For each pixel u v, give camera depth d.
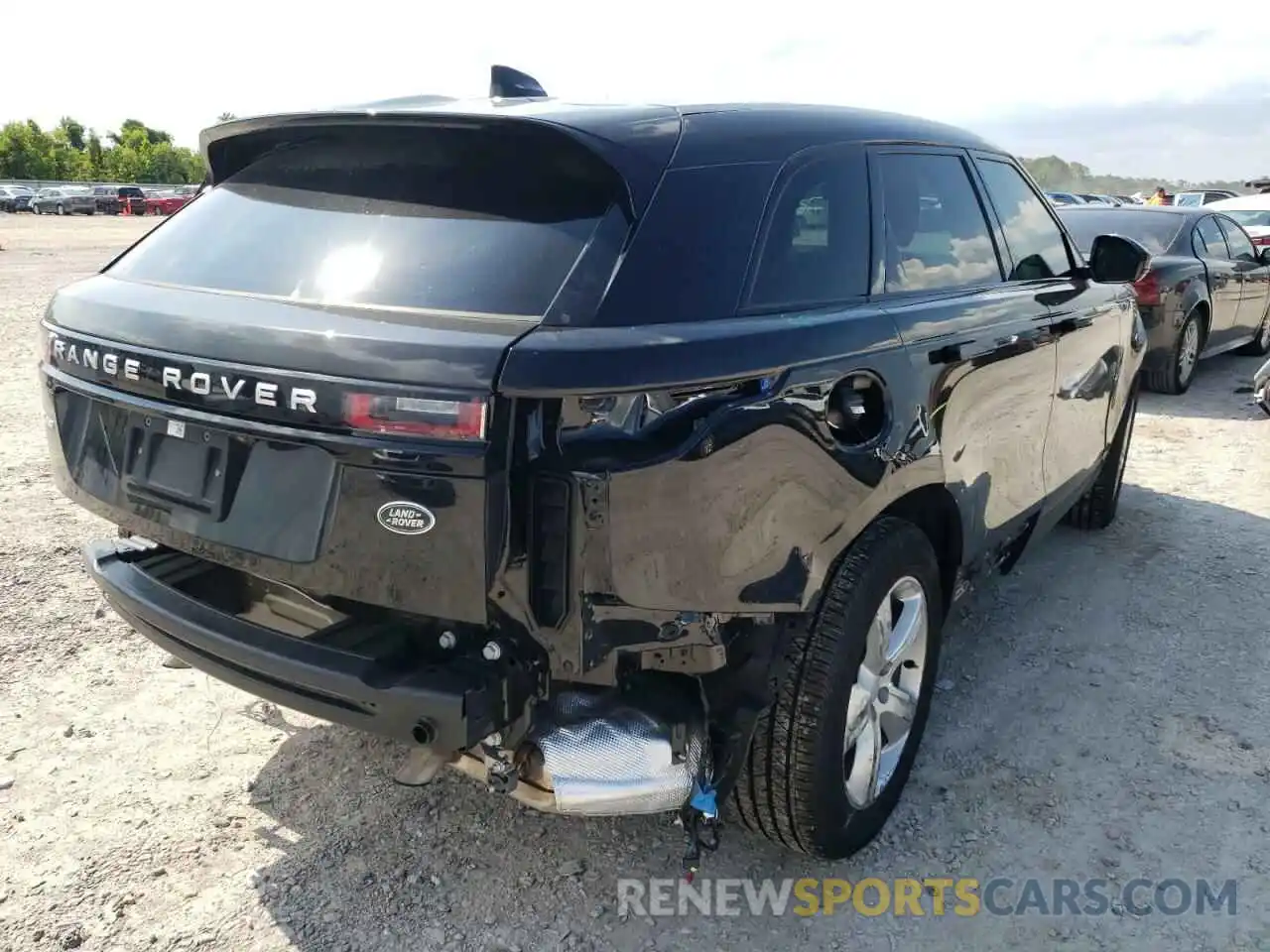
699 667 2.18
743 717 2.35
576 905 2.67
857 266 2.77
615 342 2.03
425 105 2.63
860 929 2.61
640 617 2.08
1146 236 8.91
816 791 2.54
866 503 2.55
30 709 3.46
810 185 2.65
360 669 2.15
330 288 2.32
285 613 2.53
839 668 2.51
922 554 2.88
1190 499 5.98
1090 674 3.88
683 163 2.36
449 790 3.12
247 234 2.60
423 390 1.96
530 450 1.96
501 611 2.04
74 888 2.66
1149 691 3.76
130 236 30.36
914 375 2.73
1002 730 3.50
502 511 1.97
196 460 2.34
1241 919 2.64
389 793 3.10
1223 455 6.91
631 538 2.02
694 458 2.06
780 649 2.44
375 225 2.41
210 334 2.26
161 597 2.52
